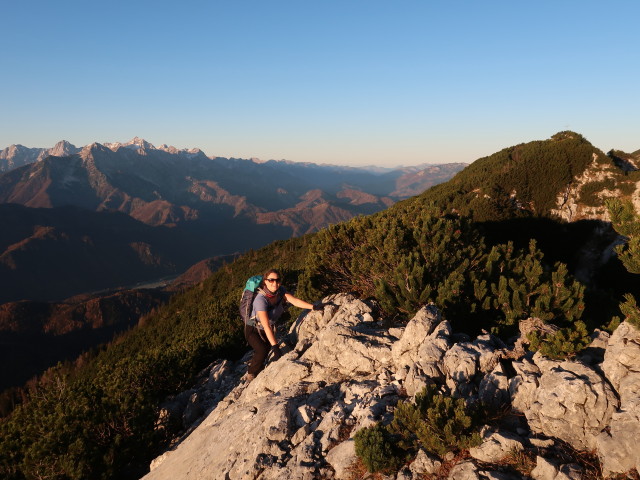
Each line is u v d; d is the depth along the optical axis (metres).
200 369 15.08
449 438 4.02
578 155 57.22
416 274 7.78
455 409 4.15
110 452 8.25
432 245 10.30
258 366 7.76
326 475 4.52
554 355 4.76
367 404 5.26
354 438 4.52
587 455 3.84
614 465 3.50
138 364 12.02
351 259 11.87
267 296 7.49
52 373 11.64
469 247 10.40
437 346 5.66
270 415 5.71
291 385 6.61
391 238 10.66
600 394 4.02
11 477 8.83
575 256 50.72
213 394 10.58
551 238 51.91
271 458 5.07
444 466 4.11
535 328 5.96
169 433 9.92
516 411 4.62
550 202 54.84
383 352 6.45
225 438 6.15
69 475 7.79
